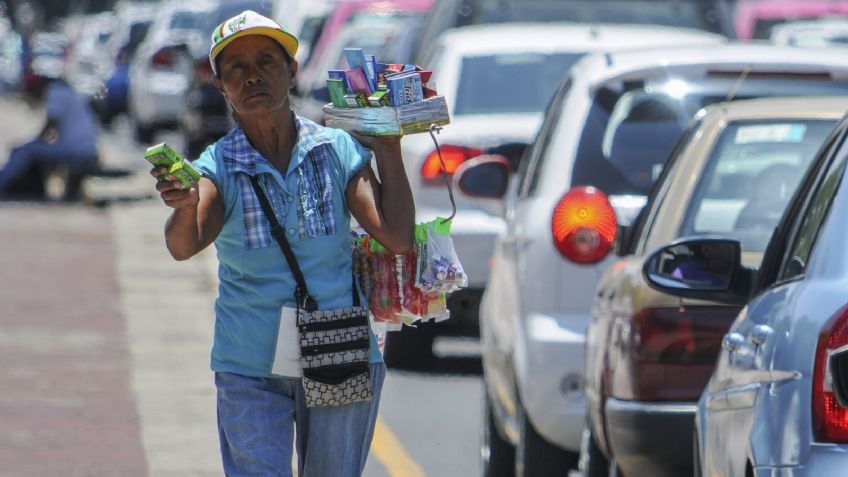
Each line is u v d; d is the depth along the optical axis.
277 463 13.23
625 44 31.58
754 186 17.30
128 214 53.25
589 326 18.67
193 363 30.14
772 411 11.05
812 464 10.16
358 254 13.60
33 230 48.78
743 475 11.66
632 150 21.14
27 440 23.77
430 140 29.53
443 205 29.27
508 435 21.48
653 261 14.45
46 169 56.69
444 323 30.25
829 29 55.19
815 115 17.62
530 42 31.59
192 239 12.82
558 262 20.03
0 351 30.67
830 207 11.98
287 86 13.31
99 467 22.30
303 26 58.09
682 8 37.84
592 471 18.39
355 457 13.52
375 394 13.52
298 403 13.36
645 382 15.77
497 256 23.86
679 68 21.30
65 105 56.47
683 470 15.69
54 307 35.81
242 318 13.20
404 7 53.88
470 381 29.66
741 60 21.20
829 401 10.22
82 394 27.14
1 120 101.31
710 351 15.64
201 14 81.81
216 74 13.30
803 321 11.02
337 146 13.37
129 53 94.94
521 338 20.36
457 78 31.00
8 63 126.94
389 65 13.77
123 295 37.78
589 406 18.23
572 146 21.31
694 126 18.45
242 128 13.34
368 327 13.30
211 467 22.45
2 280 39.28
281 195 13.16
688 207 17.28
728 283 14.27
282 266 13.14
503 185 24.23
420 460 23.66
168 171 12.41
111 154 76.50
